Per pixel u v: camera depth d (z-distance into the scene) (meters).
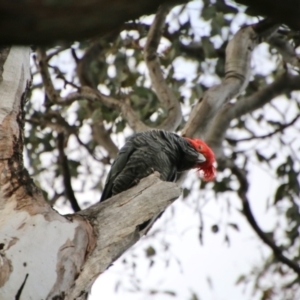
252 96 14.33
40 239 5.97
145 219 6.84
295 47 14.54
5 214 6.05
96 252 6.41
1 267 5.61
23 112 7.04
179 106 12.49
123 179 9.62
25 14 2.51
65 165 13.96
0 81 6.97
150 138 9.90
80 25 2.58
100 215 6.70
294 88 14.44
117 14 2.58
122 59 14.66
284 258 15.35
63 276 5.95
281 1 2.56
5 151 6.47
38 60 13.69
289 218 14.95
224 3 13.55
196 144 10.62
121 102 12.98
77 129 14.80
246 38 12.77
